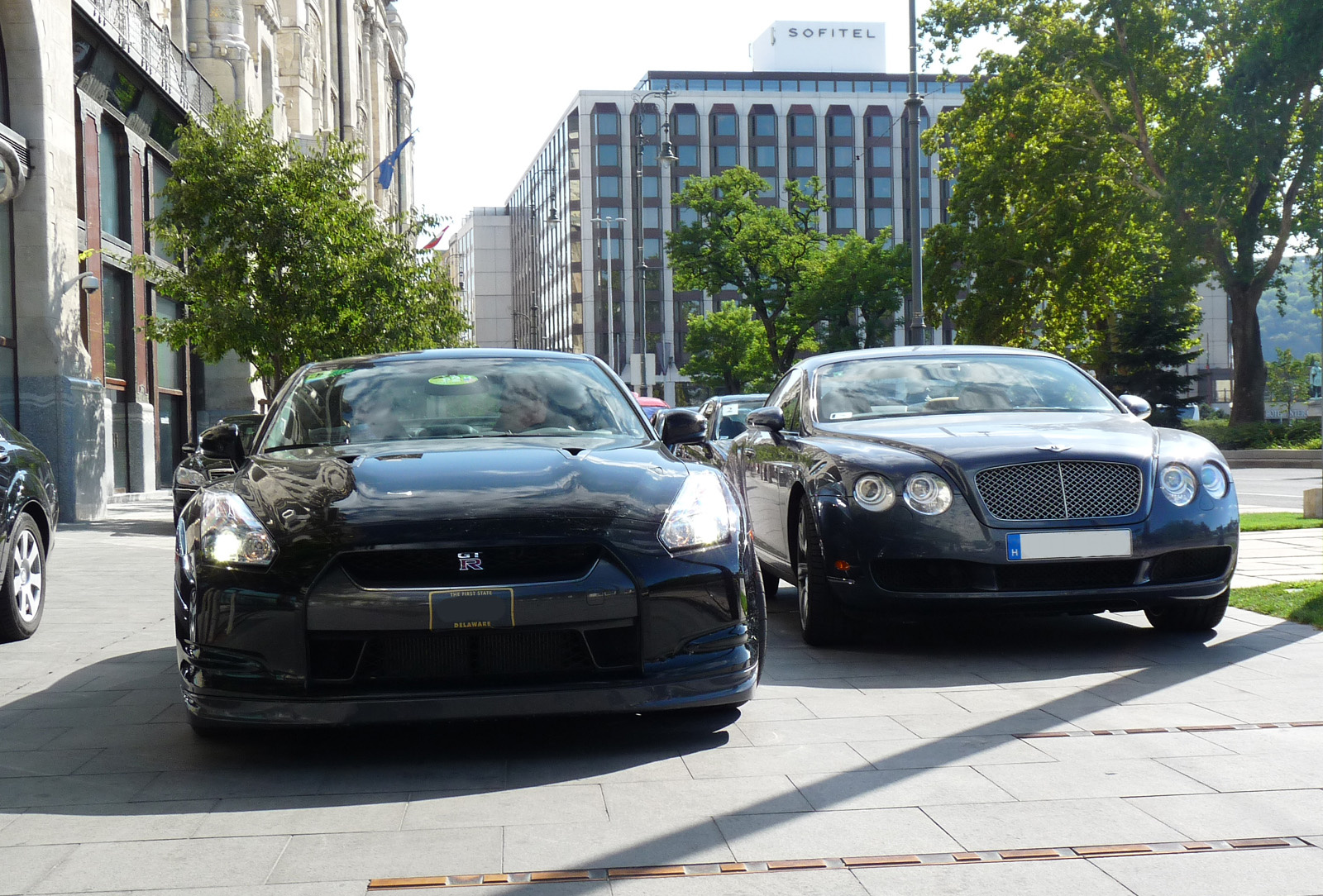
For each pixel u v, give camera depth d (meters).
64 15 17.86
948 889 2.77
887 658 5.75
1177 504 5.62
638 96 86.62
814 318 52.75
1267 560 8.73
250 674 3.90
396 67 68.56
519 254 119.44
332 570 3.89
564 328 91.00
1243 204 31.69
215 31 30.33
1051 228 31.64
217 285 18.67
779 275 55.12
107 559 11.57
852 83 93.50
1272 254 30.88
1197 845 3.03
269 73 36.09
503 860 3.02
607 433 5.10
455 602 3.83
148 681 5.44
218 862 3.03
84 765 4.00
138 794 3.67
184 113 24.48
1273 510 13.95
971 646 6.01
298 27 38.19
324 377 5.55
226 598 3.94
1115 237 31.84
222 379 29.09
